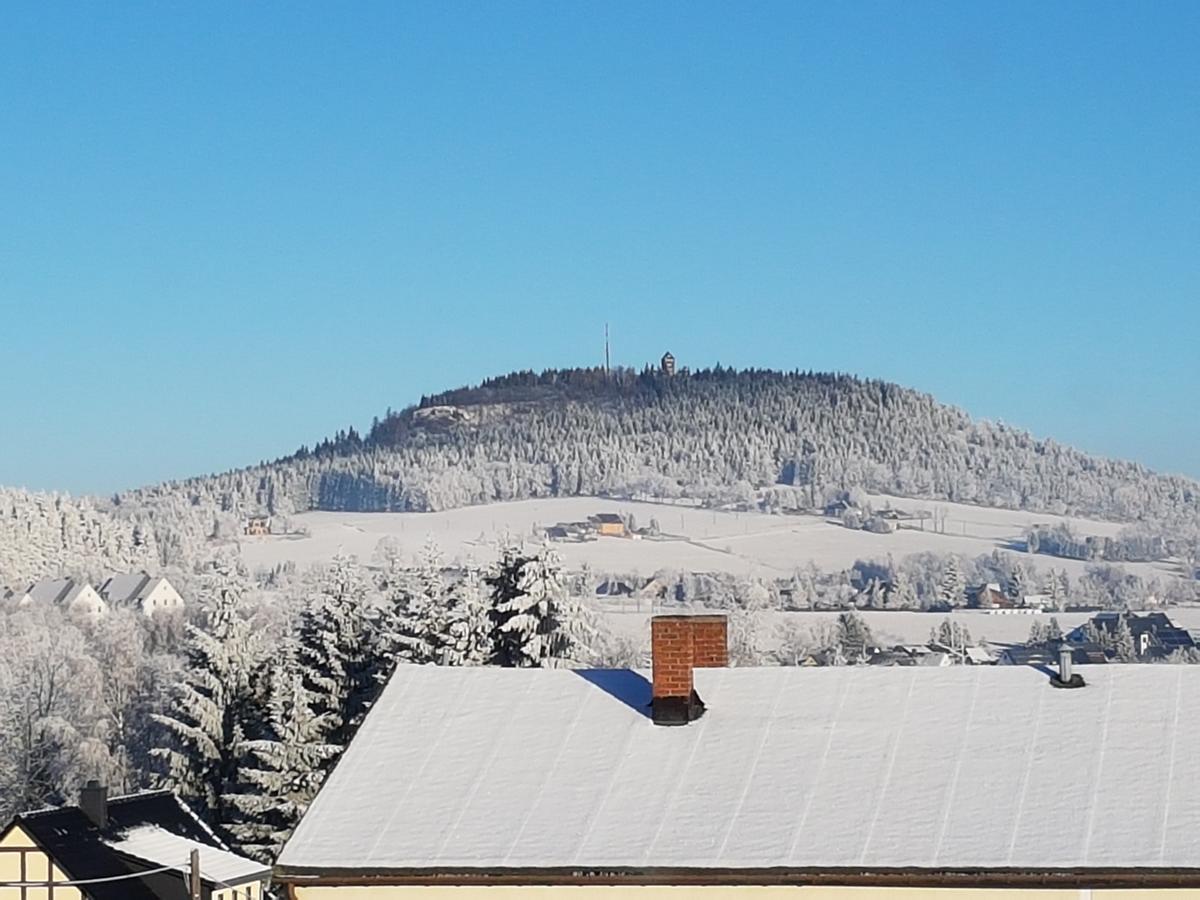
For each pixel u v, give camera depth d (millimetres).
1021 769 34438
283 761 69000
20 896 51594
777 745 36438
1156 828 32156
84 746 106625
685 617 38000
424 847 34875
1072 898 31531
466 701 39750
